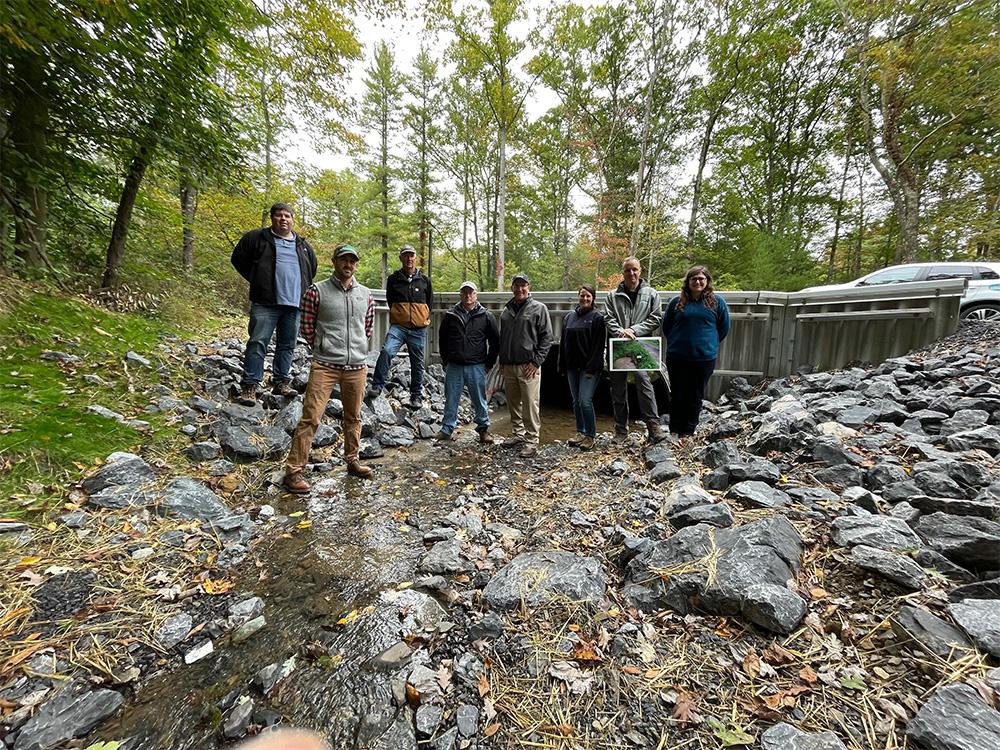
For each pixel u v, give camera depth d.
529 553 2.31
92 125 4.63
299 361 5.92
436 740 1.32
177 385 4.06
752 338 6.46
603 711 1.38
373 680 1.58
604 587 2.02
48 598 1.81
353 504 3.12
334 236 19.22
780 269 15.40
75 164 4.96
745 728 1.26
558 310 7.40
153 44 4.37
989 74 10.45
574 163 20.17
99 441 2.92
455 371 4.73
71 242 5.57
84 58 4.04
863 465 2.78
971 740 1.09
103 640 1.68
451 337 4.64
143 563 2.14
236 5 4.82
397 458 4.18
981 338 5.29
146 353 4.36
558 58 16.03
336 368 3.25
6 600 1.76
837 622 1.58
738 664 1.49
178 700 1.49
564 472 3.78
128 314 5.16
